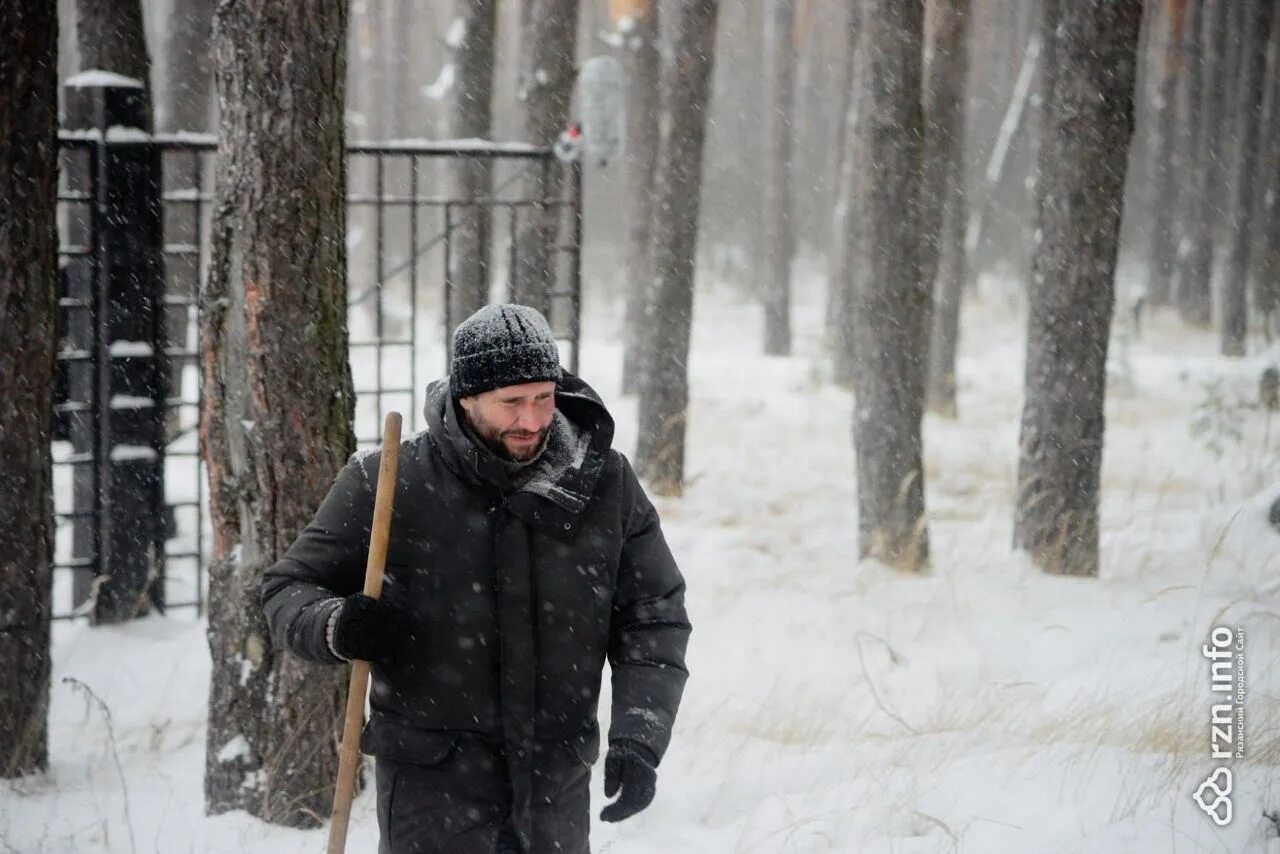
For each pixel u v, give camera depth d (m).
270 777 6.53
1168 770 6.54
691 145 16.61
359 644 3.85
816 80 51.62
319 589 4.10
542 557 4.05
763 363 29.56
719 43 50.28
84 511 10.30
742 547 13.88
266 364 6.34
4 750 7.13
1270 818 5.82
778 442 21.20
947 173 19.44
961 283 23.80
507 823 4.09
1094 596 11.73
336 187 6.46
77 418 10.26
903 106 13.17
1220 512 14.55
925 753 7.45
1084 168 12.55
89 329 10.09
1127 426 21.80
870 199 13.25
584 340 35.56
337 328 6.51
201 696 8.77
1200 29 37.38
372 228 44.69
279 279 6.31
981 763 6.95
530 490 4.02
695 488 17.55
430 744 4.04
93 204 9.83
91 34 10.46
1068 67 12.62
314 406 6.41
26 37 6.70
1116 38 12.48
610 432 4.17
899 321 13.25
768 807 6.67
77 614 10.05
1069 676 9.14
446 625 4.02
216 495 6.54
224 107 6.33
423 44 52.47
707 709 8.69
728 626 10.88
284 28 6.22
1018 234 49.72
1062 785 6.40
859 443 13.41
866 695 8.98
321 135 6.35
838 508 16.78
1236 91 37.44
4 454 7.00
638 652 4.20
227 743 6.62
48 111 6.88
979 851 5.85
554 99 16.98
